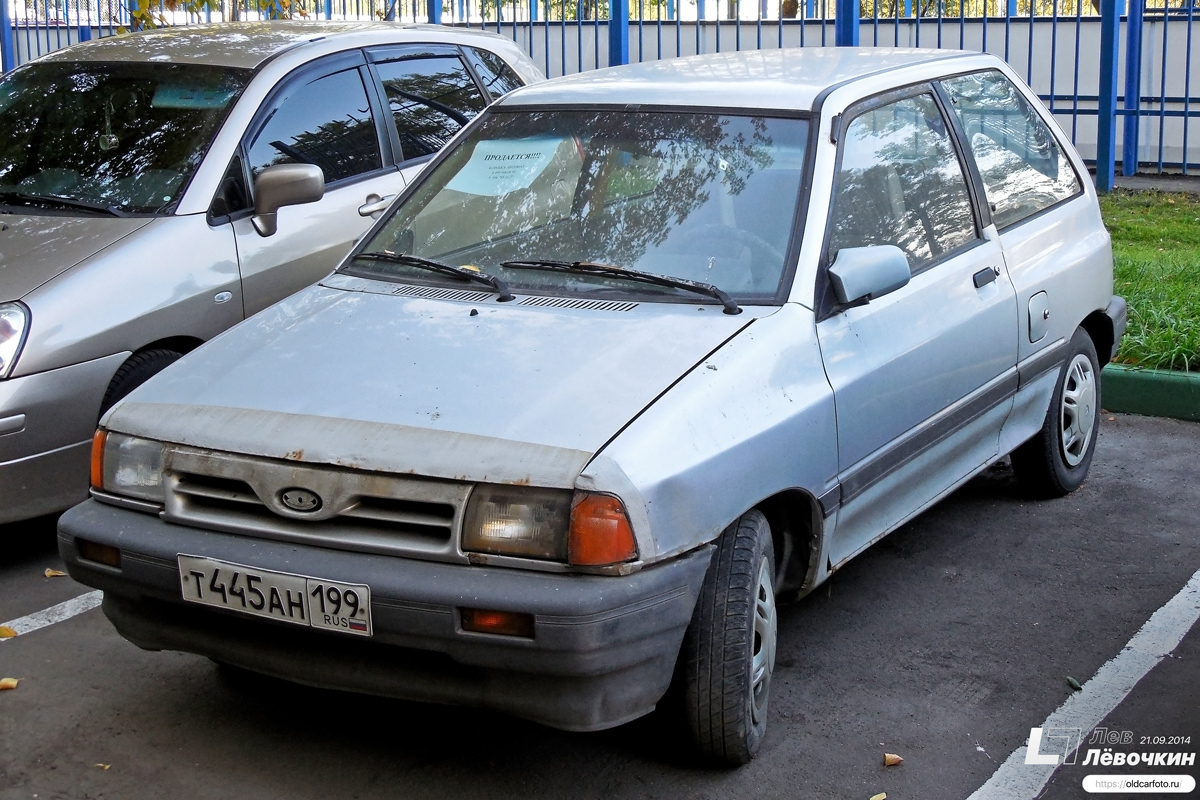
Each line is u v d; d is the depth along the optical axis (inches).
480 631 117.7
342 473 124.1
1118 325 224.4
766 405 135.4
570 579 117.8
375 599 119.5
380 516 123.0
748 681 133.2
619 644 117.7
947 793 134.6
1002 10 482.0
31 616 179.3
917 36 449.4
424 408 128.6
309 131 236.2
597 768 139.8
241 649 129.7
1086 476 227.1
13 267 194.9
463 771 139.6
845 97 167.9
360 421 127.5
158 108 227.9
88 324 189.3
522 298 152.9
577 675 116.9
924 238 173.6
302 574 122.3
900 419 159.2
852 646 167.9
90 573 135.0
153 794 135.6
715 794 134.6
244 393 136.7
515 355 137.3
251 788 136.6
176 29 263.9
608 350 136.9
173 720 150.9
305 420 129.2
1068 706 152.2
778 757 141.5
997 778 137.2
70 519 136.5
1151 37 476.1
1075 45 458.0
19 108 236.2
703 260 152.6
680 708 132.7
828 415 143.9
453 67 274.1
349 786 136.9
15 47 522.0
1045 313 197.0
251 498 128.3
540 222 165.8
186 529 131.1
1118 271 328.2
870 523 160.2
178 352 205.6
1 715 151.9
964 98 195.2
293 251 223.3
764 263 150.3
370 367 138.1
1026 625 173.5
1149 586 185.3
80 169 220.4
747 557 132.7
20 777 138.6
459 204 173.8
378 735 147.3
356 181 240.8
